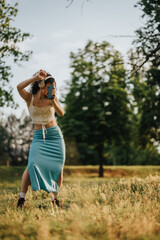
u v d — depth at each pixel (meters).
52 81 4.57
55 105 4.58
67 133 24.61
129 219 3.41
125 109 24.67
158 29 8.87
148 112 18.98
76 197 5.17
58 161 4.67
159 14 8.52
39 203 5.16
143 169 27.17
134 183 6.40
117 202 4.72
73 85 20.56
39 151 4.58
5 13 10.63
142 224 3.14
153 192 5.39
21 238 2.87
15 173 23.75
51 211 4.20
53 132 4.65
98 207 3.97
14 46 11.34
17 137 35.09
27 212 4.11
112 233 3.03
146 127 21.00
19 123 35.09
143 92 16.58
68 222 3.56
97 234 3.02
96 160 46.66
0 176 22.19
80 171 27.84
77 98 22.58
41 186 4.48
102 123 24.31
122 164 42.28
